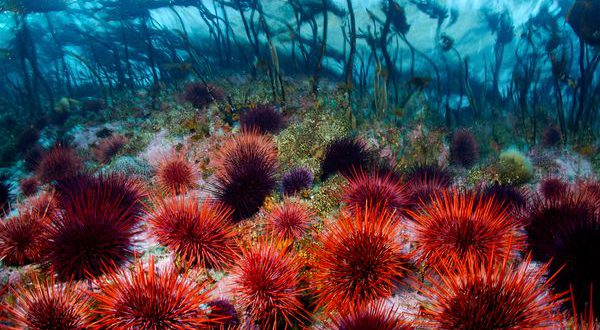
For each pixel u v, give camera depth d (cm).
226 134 131
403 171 87
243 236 64
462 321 36
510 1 257
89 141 178
